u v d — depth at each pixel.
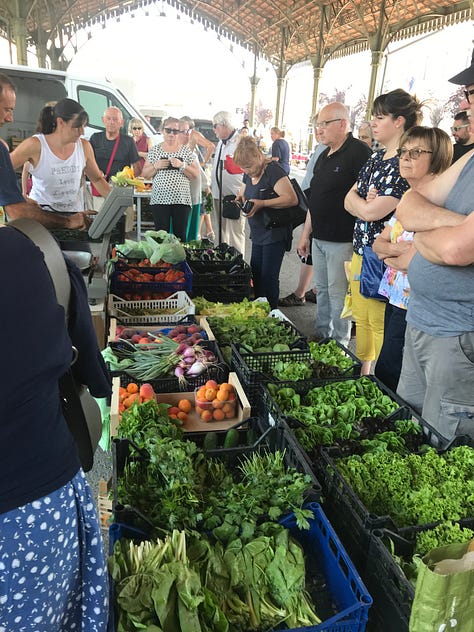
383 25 16.14
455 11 13.68
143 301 3.82
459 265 1.81
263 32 27.95
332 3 19.62
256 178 4.36
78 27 28.06
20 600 1.02
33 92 7.60
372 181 2.97
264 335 3.30
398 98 2.80
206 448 2.39
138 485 1.91
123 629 1.38
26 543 0.98
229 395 2.67
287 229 4.39
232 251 4.98
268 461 1.99
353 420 2.33
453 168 1.96
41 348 0.95
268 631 1.46
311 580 1.66
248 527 1.67
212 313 3.84
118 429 2.21
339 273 3.93
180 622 1.37
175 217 5.57
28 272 0.96
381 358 2.90
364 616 1.44
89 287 3.27
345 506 1.78
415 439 2.14
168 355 2.95
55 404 1.04
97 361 1.32
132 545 1.55
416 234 1.96
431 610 1.31
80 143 3.84
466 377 1.99
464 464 1.90
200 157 9.77
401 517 1.74
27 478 0.97
